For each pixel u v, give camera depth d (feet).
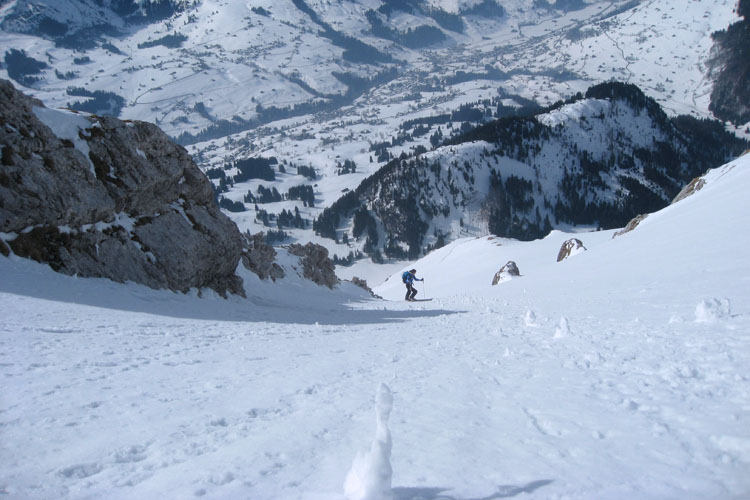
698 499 8.20
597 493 8.71
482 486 9.26
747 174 104.17
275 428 13.62
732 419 11.95
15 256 47.93
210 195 76.48
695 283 45.83
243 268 95.91
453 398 16.56
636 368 18.58
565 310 44.16
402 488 9.22
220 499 9.07
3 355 21.91
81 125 60.13
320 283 135.64
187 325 39.65
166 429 13.58
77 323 33.12
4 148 50.31
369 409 15.49
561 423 13.01
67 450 11.88
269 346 29.94
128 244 59.26
